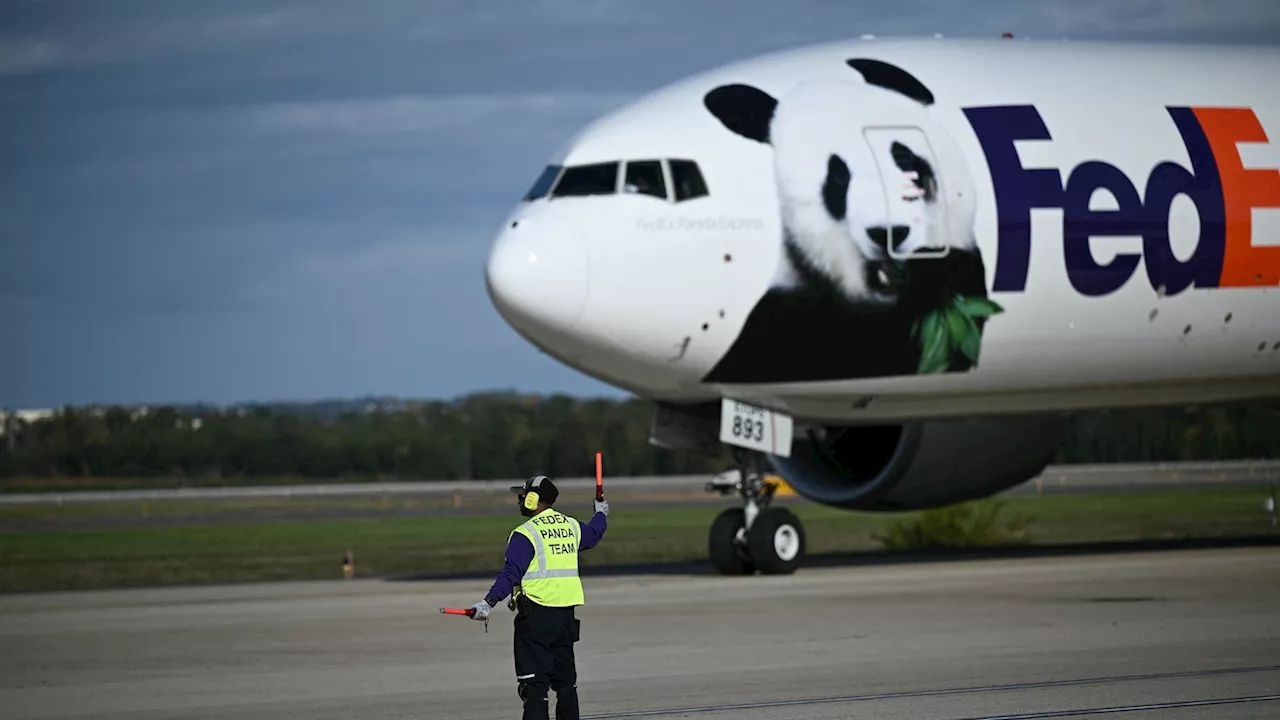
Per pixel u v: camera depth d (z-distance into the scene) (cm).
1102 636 6519
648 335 8956
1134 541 13162
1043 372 9825
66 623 7831
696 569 10662
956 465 10500
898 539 13625
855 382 9400
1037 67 10081
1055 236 9556
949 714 4931
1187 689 5288
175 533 18738
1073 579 8894
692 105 9350
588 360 9181
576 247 8781
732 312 9012
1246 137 10119
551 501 4641
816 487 10800
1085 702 5084
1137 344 9912
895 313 9244
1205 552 11025
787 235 9056
